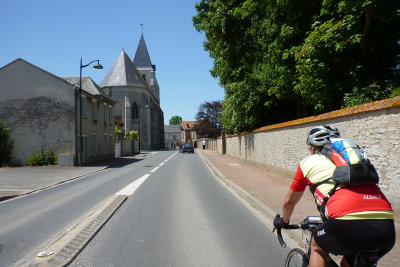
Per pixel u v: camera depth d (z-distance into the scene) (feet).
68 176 45.73
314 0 35.45
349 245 5.74
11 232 16.12
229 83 60.08
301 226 7.22
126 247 13.65
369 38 31.42
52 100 67.10
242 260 12.12
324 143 6.76
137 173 49.08
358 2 26.07
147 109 194.49
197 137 266.16
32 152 66.85
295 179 6.80
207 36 61.93
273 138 44.21
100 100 84.84
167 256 12.55
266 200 23.50
